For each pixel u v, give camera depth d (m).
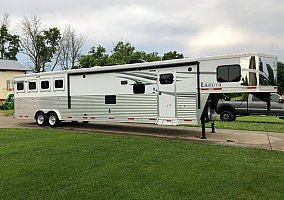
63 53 49.59
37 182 5.52
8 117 20.59
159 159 7.20
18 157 7.44
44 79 14.45
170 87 10.93
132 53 40.03
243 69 9.62
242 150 8.30
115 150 8.23
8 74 34.03
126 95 12.07
